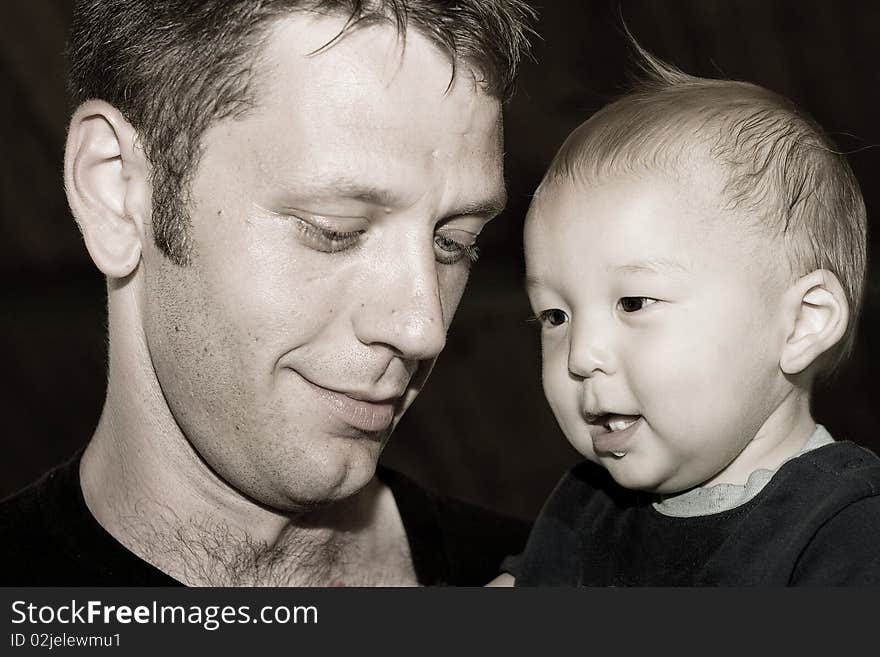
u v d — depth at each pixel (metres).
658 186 1.77
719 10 4.43
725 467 1.83
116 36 1.66
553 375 1.88
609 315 1.79
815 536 1.67
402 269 1.56
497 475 4.97
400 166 1.52
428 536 2.06
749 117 1.83
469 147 1.58
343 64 1.51
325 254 1.55
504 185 1.68
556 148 4.51
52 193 4.88
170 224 1.60
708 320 1.75
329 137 1.50
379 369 1.58
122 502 1.74
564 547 2.01
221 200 1.55
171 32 1.59
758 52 4.52
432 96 1.53
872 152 4.57
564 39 4.42
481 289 5.01
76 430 5.09
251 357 1.57
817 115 4.62
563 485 2.08
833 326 1.80
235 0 1.54
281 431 1.61
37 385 5.07
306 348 1.57
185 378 1.63
